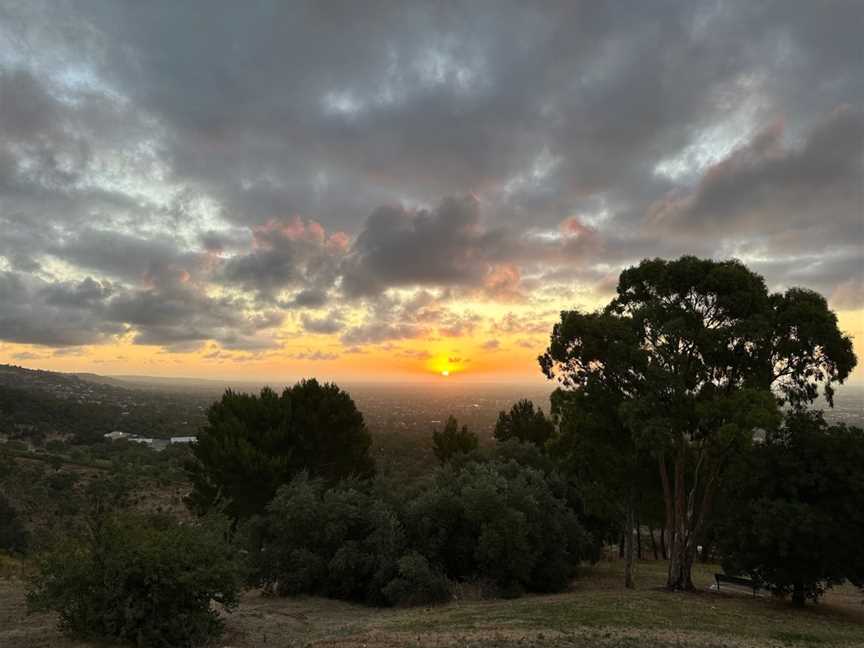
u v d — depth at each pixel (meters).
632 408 19.66
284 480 29.72
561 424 23.66
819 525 17.75
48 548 11.12
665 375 19.88
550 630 12.70
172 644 10.52
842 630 15.80
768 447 19.62
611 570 31.45
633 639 11.95
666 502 22.27
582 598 19.27
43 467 80.25
